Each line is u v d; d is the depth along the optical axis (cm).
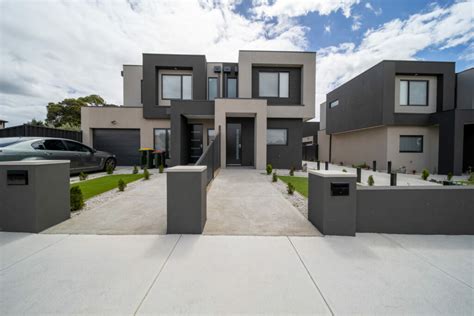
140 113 1180
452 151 1014
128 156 1198
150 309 162
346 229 300
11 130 834
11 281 192
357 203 310
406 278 203
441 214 313
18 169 295
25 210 297
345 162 1636
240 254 245
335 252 252
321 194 305
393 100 1137
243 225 330
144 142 1182
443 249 265
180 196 298
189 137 1162
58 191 333
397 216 312
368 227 312
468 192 313
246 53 1097
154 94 1155
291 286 189
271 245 268
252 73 1133
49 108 2589
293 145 1130
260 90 1141
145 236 290
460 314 161
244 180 702
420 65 1162
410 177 929
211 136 1168
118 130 1192
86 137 1158
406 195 312
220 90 1212
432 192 312
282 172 942
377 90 1173
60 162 337
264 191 550
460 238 299
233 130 1134
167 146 1189
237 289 184
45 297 173
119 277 199
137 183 653
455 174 1004
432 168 1190
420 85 1212
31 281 192
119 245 264
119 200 465
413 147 1205
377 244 275
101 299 171
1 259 229
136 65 1377
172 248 257
